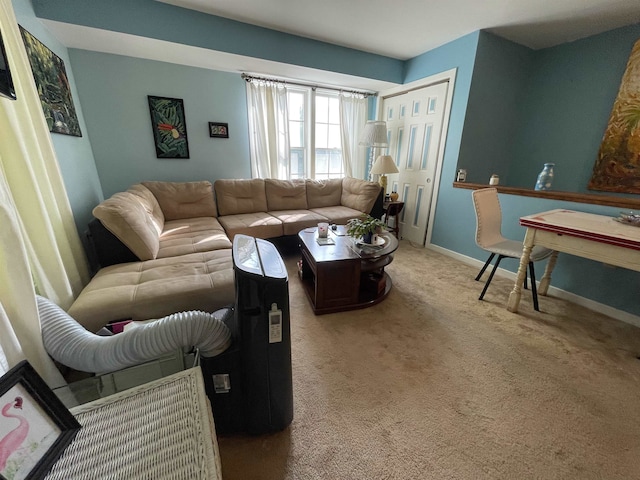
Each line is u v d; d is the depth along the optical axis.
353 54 3.13
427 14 2.34
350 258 1.90
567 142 2.90
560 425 1.17
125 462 0.57
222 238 2.28
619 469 1.01
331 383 1.37
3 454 0.50
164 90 2.88
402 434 1.12
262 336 0.94
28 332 0.90
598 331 1.80
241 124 3.36
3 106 1.06
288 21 2.50
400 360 1.53
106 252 1.74
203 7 2.27
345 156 4.00
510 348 1.64
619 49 2.48
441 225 3.25
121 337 0.85
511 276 2.59
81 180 2.28
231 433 1.11
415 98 3.43
